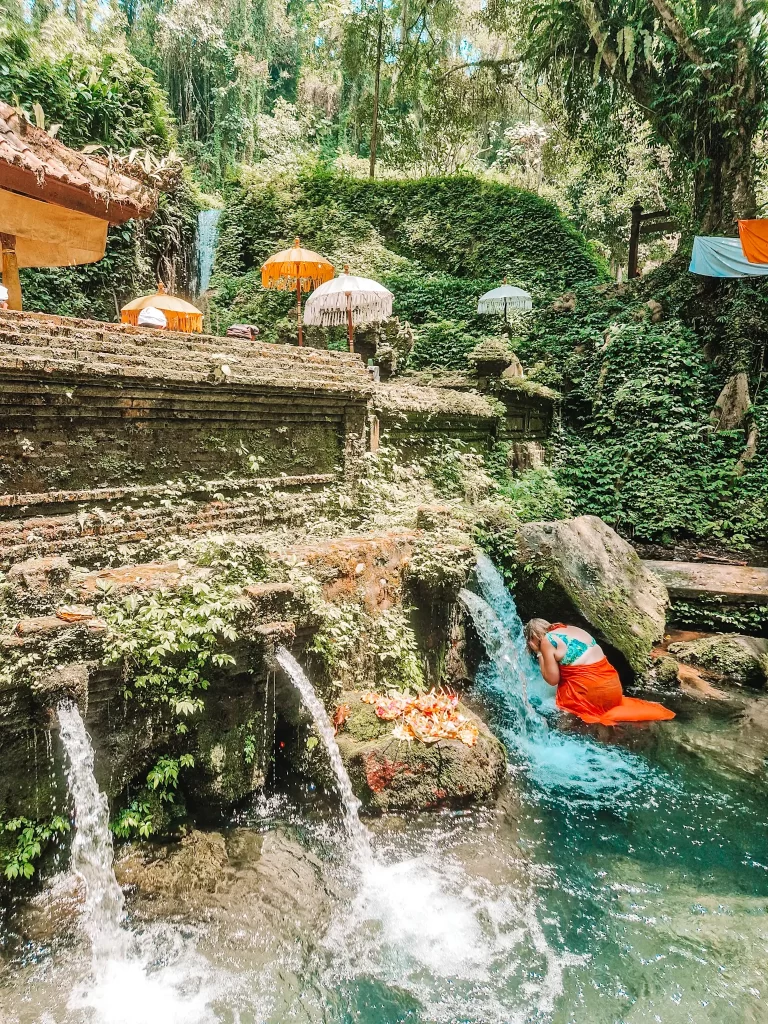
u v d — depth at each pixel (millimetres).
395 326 12703
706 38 12602
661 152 18016
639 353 12422
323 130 28062
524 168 26938
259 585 4266
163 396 4914
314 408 6387
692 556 9984
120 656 3418
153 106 15062
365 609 5199
